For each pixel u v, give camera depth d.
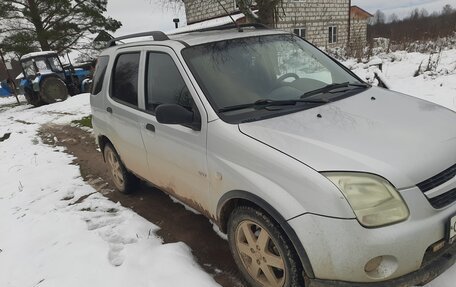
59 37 24.03
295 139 2.46
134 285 2.94
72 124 10.45
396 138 2.41
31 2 23.02
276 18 8.65
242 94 3.07
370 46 14.13
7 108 20.86
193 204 3.34
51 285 3.07
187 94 3.13
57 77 17.44
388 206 2.10
